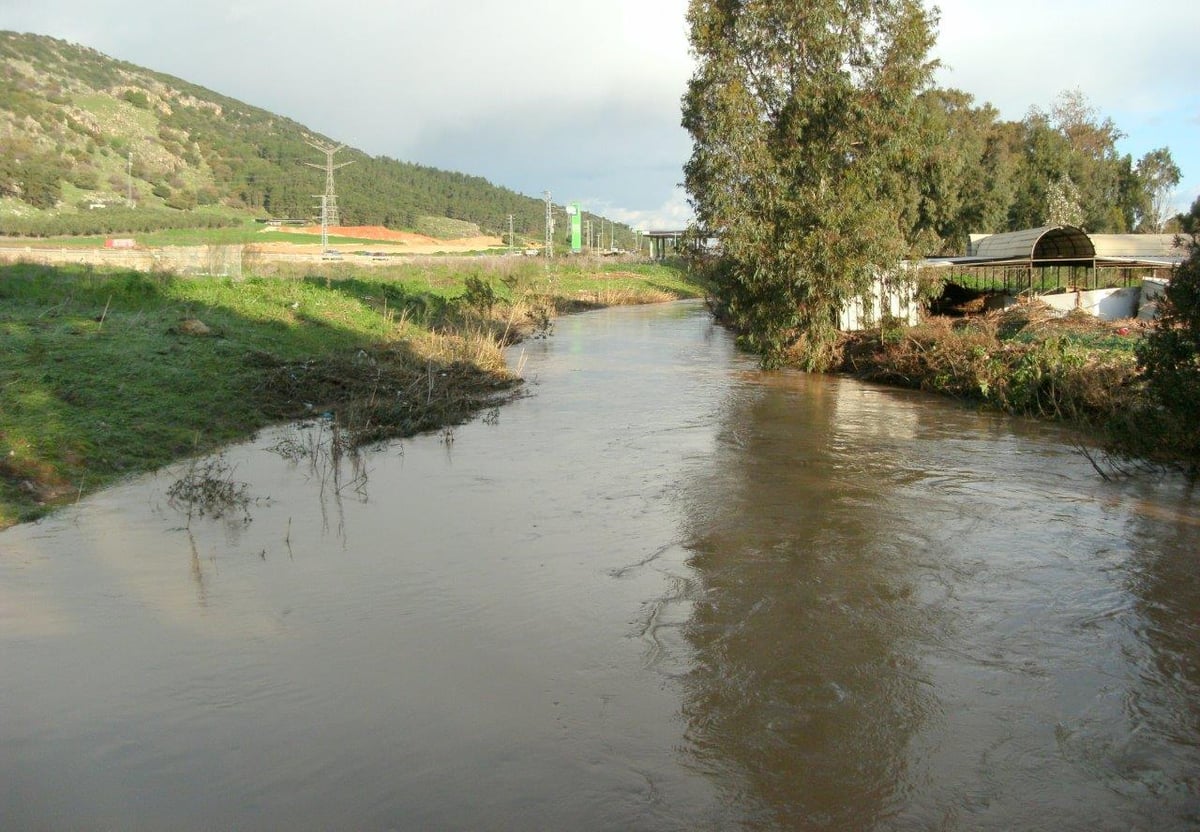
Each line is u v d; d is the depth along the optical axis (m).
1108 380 13.39
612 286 51.53
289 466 10.76
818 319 19.61
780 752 4.52
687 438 12.55
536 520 8.59
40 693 5.12
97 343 14.00
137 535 8.02
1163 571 7.09
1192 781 4.27
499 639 5.88
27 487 9.02
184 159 132.12
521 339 27.23
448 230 142.38
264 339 17.44
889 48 18.89
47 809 4.04
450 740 4.61
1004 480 10.02
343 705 4.98
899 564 7.29
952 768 4.38
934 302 27.05
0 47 136.75
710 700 5.05
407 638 5.89
